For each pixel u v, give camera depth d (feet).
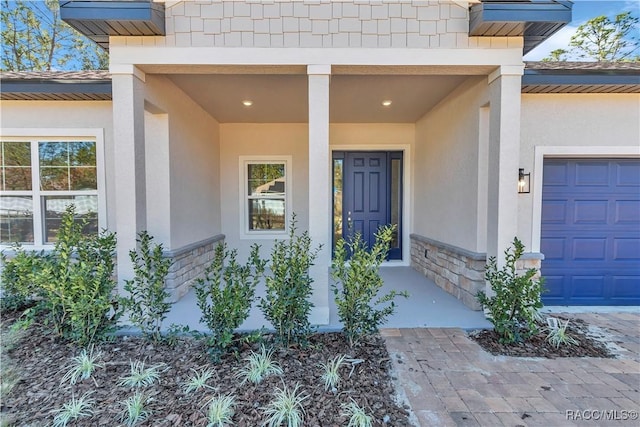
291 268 9.55
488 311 11.87
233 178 20.42
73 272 9.51
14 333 10.09
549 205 13.82
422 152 19.01
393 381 7.98
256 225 20.94
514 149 11.00
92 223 14.61
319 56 10.65
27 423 6.40
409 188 20.56
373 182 21.09
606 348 9.79
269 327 10.87
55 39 32.68
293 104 16.16
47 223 14.74
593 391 7.66
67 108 14.15
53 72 14.93
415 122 20.15
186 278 14.96
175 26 10.52
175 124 13.80
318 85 10.72
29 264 10.94
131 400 6.91
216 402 6.73
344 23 10.67
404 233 20.75
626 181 13.76
